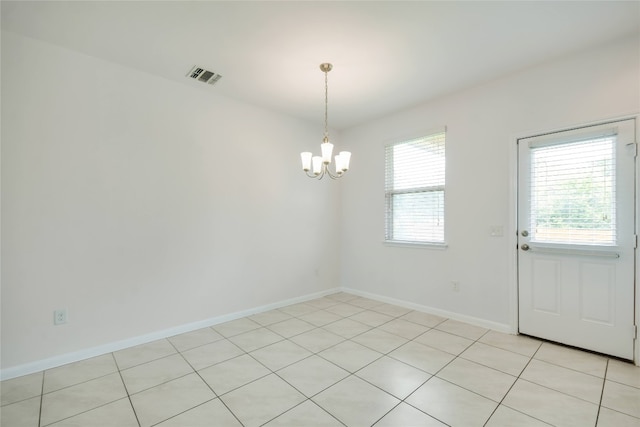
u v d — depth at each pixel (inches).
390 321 130.2
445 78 116.8
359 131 171.3
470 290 126.5
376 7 77.7
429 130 138.7
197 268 124.0
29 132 89.8
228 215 133.6
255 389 80.1
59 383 83.6
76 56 97.7
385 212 158.4
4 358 86.0
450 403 73.5
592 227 98.7
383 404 73.4
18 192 88.2
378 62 104.8
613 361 93.3
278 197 151.9
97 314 101.0
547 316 107.6
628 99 92.0
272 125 149.4
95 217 100.8
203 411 71.3
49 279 92.8
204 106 126.3
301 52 98.6
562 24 85.0
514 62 105.7
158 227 114.0
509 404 72.9
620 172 93.8
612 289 95.4
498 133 118.1
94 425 67.0
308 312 143.3
